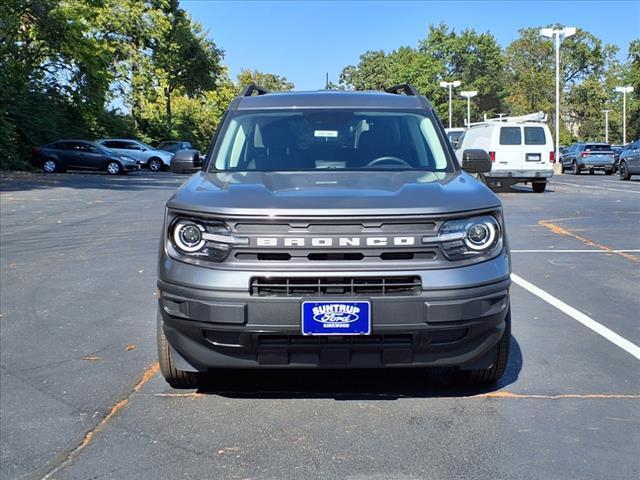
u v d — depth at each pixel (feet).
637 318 21.47
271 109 18.49
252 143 17.44
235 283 12.73
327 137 17.56
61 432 13.44
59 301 23.75
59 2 114.21
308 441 12.90
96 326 20.72
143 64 146.20
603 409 14.34
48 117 117.80
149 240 36.86
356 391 15.47
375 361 13.21
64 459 12.30
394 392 15.39
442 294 12.78
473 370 14.98
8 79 111.34
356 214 12.75
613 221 45.75
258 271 12.72
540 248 34.73
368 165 16.80
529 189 78.95
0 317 21.74
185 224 13.35
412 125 18.04
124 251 33.58
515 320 21.26
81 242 36.22
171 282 13.29
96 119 139.03
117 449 12.67
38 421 13.97
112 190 70.03
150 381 16.17
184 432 13.35
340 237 12.73
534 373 16.52
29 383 16.10
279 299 12.66
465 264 13.06
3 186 72.95
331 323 12.66
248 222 12.89
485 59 304.30
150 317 21.72
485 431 13.28
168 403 14.84
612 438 12.94
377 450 12.51
